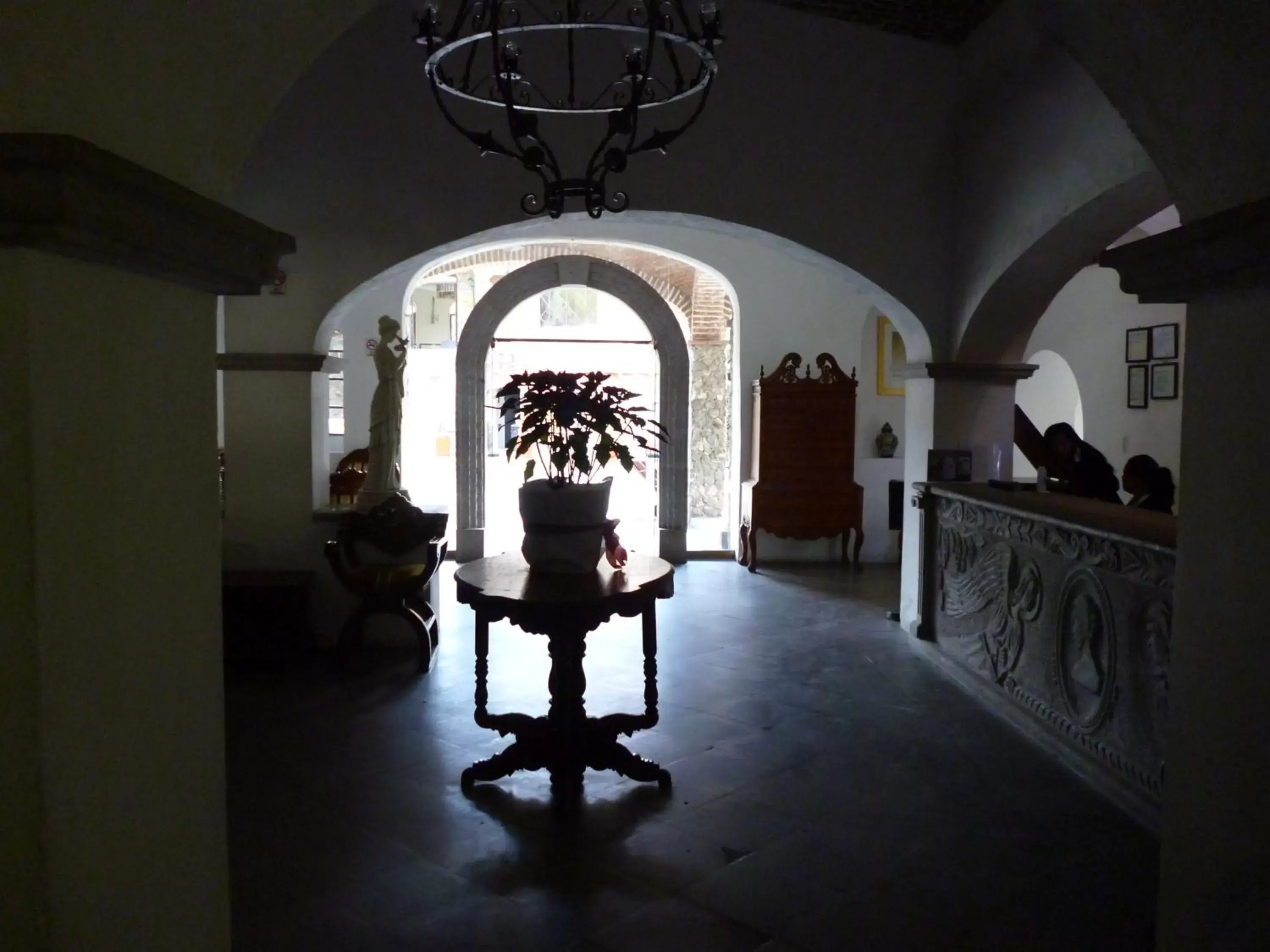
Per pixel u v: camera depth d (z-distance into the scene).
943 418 6.39
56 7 1.25
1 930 1.24
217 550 1.74
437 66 3.37
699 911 3.14
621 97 3.67
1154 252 2.04
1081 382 9.45
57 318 1.23
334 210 5.79
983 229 5.88
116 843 1.39
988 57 5.72
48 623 1.22
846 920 3.09
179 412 1.58
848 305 9.70
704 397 11.71
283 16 1.66
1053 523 4.57
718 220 6.02
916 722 5.04
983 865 3.47
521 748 4.08
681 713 5.15
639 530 11.68
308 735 4.77
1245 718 1.90
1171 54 2.04
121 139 1.38
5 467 1.18
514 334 13.98
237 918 3.08
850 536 9.86
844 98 6.06
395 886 3.29
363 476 6.95
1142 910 3.16
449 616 7.32
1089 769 4.24
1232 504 1.94
